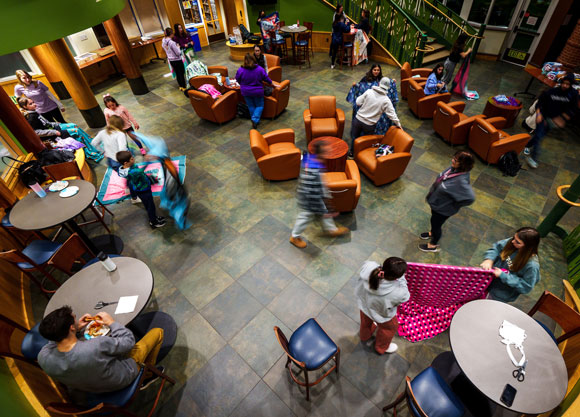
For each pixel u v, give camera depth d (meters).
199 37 11.15
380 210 4.81
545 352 2.36
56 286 3.94
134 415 2.48
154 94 8.55
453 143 6.00
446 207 3.56
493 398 2.13
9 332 2.72
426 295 3.27
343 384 2.97
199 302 3.70
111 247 4.38
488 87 8.21
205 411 2.84
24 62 7.96
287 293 3.75
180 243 4.42
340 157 5.04
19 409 2.22
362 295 2.65
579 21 6.86
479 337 2.46
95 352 2.13
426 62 9.30
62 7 3.07
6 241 3.96
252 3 10.37
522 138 5.18
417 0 9.92
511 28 9.05
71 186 4.05
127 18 9.84
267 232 4.54
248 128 6.92
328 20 10.25
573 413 1.99
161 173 5.68
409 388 2.18
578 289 3.62
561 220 4.58
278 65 8.09
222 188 5.33
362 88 5.42
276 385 2.99
